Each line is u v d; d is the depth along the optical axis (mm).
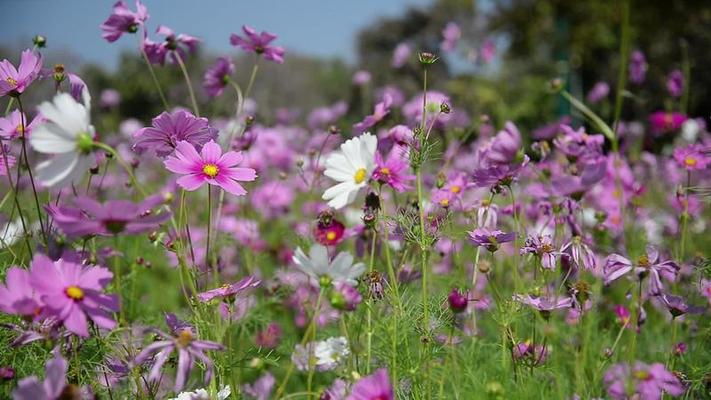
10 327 875
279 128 2836
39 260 779
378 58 8789
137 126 3193
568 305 942
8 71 940
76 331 774
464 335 1074
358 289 1008
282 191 1953
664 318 1232
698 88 4195
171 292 1418
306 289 1289
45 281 776
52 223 918
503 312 959
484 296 1204
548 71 5359
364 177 902
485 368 1044
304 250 1301
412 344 1037
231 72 1319
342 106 2969
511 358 988
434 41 8672
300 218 1827
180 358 779
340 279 827
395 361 913
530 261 1078
